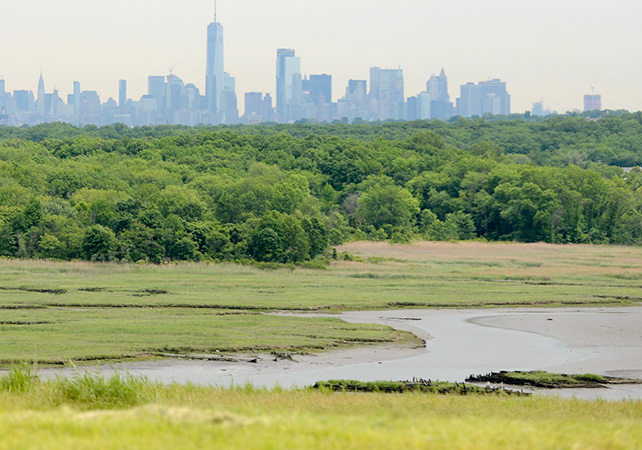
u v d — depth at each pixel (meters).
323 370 65.62
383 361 70.31
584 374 62.97
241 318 95.50
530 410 44.06
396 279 154.50
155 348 73.06
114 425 26.80
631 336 86.56
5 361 65.44
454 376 63.19
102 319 91.94
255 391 48.12
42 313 97.00
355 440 24.98
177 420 27.64
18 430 26.22
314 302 114.88
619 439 27.91
